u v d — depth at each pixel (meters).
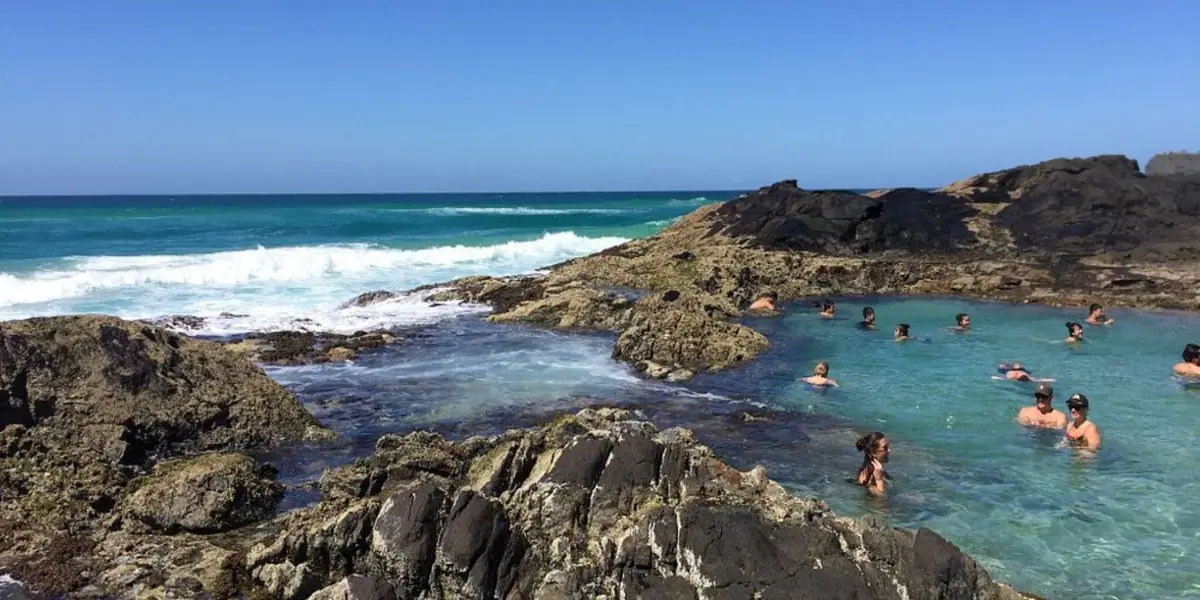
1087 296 26.31
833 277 29.47
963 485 10.73
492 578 7.37
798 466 11.42
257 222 59.84
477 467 8.98
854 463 11.57
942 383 16.12
